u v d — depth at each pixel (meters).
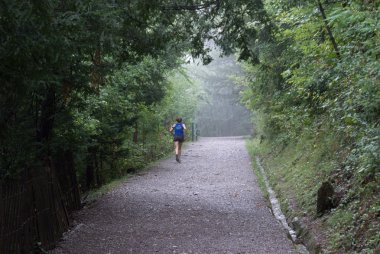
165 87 20.53
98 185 15.66
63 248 7.28
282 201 10.22
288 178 12.02
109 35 6.32
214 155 23.23
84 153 11.94
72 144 9.48
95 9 5.92
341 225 6.73
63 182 9.30
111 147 14.55
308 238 7.20
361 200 6.86
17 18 4.63
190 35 9.71
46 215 7.19
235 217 9.54
